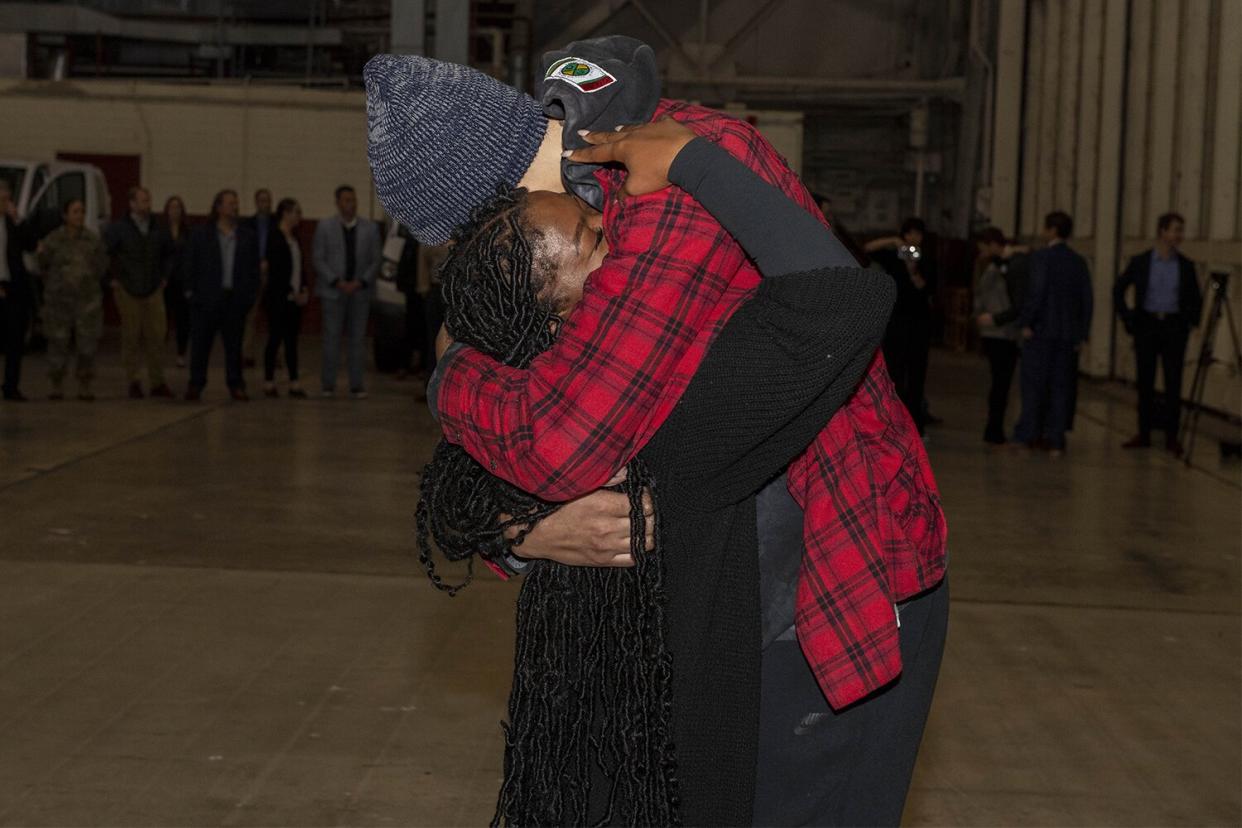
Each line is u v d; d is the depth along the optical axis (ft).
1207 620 21.98
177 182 77.15
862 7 92.22
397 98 6.44
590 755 6.48
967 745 16.30
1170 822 14.28
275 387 49.42
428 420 43.29
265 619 20.44
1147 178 58.49
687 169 6.04
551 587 6.43
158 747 15.48
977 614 21.95
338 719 16.44
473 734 16.06
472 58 83.05
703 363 6.10
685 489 6.23
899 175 93.50
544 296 6.31
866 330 5.97
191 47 90.89
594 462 5.99
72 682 17.53
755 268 6.40
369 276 49.06
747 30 92.58
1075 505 31.60
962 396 54.90
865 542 6.41
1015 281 40.63
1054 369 39.75
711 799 6.37
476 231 6.36
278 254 47.78
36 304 61.31
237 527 26.61
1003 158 77.36
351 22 89.15
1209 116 51.34
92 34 86.89
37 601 21.13
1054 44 70.79
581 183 6.34
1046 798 14.82
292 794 14.32
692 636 6.32
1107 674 19.11
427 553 6.58
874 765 6.85
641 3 91.50
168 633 19.66
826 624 6.37
